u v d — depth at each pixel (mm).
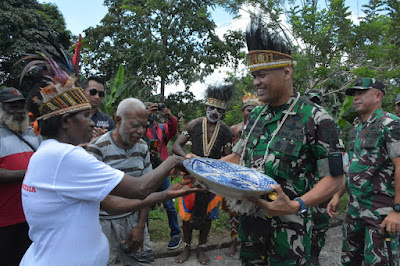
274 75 1911
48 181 1380
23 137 2781
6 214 2602
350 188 3027
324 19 8266
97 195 1422
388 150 2740
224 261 3941
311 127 1859
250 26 1947
